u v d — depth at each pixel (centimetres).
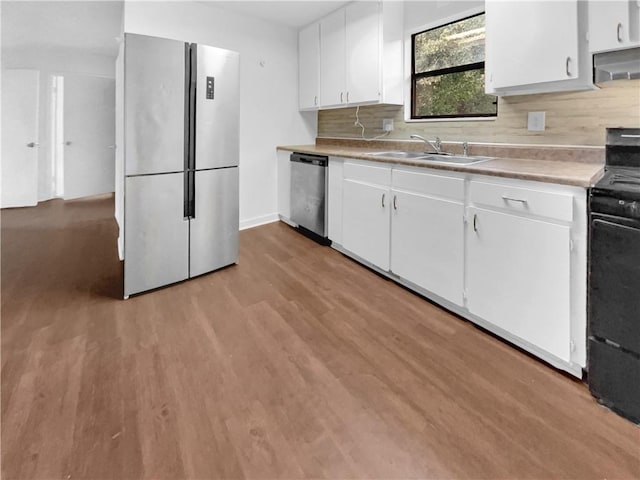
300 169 387
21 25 445
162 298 248
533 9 194
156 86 242
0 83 527
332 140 444
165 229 261
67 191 615
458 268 210
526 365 173
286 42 430
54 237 400
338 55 372
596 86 192
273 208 450
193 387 159
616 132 191
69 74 604
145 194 247
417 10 320
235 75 290
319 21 395
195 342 195
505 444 128
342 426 137
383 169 264
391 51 328
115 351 185
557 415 141
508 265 180
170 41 245
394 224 258
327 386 160
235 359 180
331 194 340
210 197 285
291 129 450
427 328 208
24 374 165
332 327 211
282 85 434
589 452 124
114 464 120
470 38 286
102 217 498
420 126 325
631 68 163
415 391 156
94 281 278
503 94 227
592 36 168
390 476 116
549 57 188
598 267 141
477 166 199
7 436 130
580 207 149
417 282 243
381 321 217
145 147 243
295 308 234
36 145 560
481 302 198
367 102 342
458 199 206
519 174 169
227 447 127
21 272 295
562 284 158
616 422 137
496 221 184
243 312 229
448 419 140
